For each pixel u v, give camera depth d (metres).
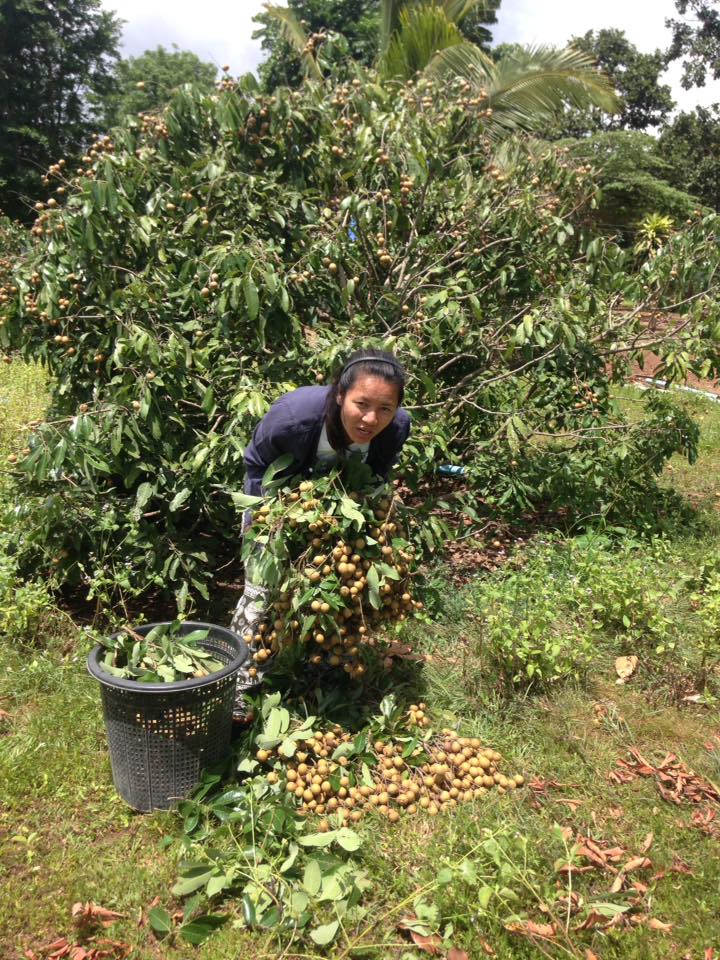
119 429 3.70
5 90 24.88
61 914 2.28
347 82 5.18
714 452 7.69
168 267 4.26
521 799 2.81
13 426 6.40
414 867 2.49
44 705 3.24
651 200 21.75
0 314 4.23
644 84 36.38
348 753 2.85
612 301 5.50
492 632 3.47
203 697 2.60
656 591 4.00
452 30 10.62
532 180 5.20
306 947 2.21
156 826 2.64
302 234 4.72
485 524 5.38
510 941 2.21
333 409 2.68
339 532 2.75
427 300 4.64
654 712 3.40
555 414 5.63
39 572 4.05
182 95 4.64
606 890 2.42
